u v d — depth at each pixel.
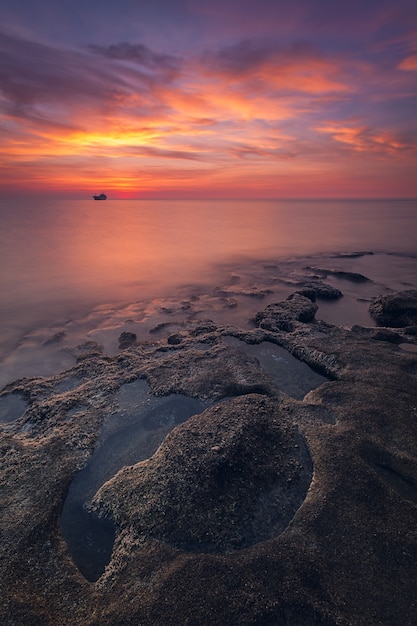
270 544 8.49
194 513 9.22
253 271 44.84
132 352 19.11
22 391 15.94
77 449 11.83
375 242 67.31
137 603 7.43
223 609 7.21
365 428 12.31
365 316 28.52
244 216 135.25
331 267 46.66
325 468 10.66
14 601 7.53
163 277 41.78
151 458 11.16
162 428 12.94
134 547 8.63
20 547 8.66
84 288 36.97
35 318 28.58
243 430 11.74
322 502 9.55
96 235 73.75
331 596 7.43
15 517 9.41
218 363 16.98
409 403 13.70
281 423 12.64
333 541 8.55
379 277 41.50
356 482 10.13
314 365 17.44
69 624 7.16
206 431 11.83
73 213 141.25
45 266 45.88
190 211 168.75
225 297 33.53
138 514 9.34
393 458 11.09
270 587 7.54
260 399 13.84
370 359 17.09
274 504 9.62
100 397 14.70
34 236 70.06
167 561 8.23
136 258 51.97
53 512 9.63
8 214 129.25
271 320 23.55
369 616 7.14
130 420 13.34
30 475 10.80
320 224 102.69
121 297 34.16
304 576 7.75
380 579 7.78
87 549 8.87
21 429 13.16
